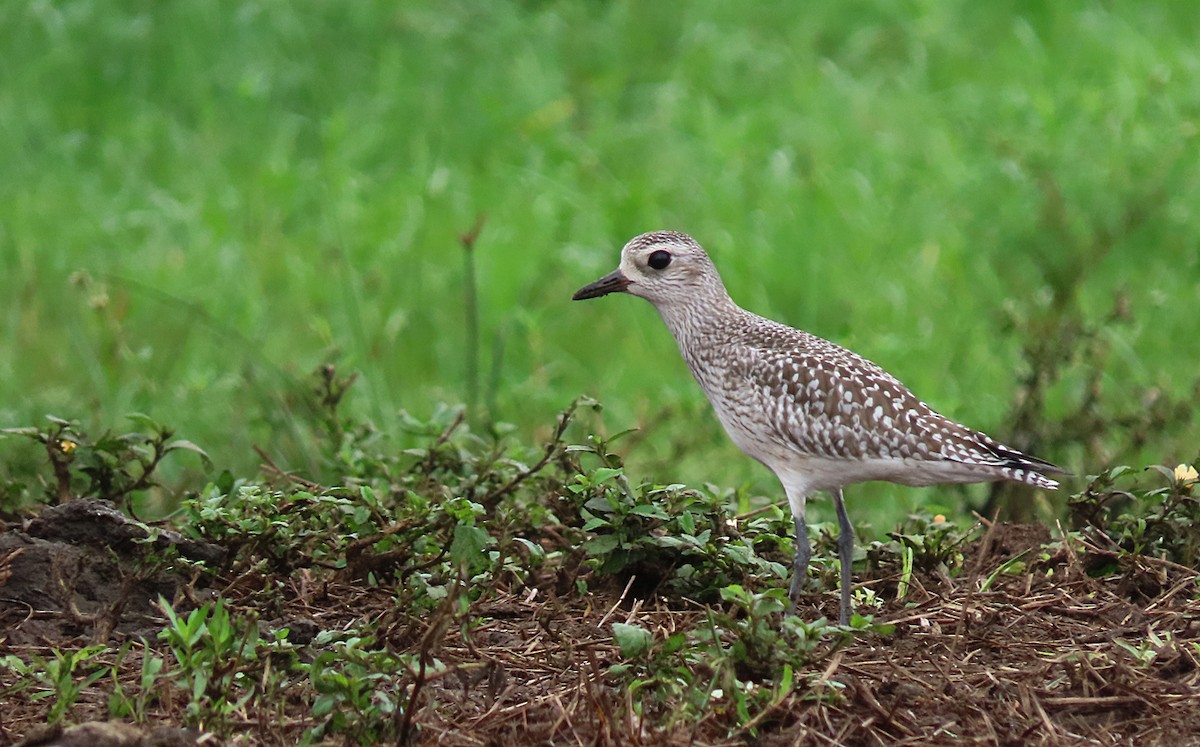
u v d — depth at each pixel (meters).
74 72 22.00
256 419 13.55
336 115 20.66
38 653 8.78
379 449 12.52
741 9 23.95
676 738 7.50
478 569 9.36
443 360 16.89
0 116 20.94
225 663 7.89
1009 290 16.59
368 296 17.70
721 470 14.16
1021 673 8.53
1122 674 8.31
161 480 13.28
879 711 7.90
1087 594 9.93
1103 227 16.67
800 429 9.80
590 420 14.73
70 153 20.19
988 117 20.23
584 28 23.72
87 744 7.18
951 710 8.07
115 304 16.84
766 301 17.62
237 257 18.11
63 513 9.50
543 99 21.72
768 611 7.92
